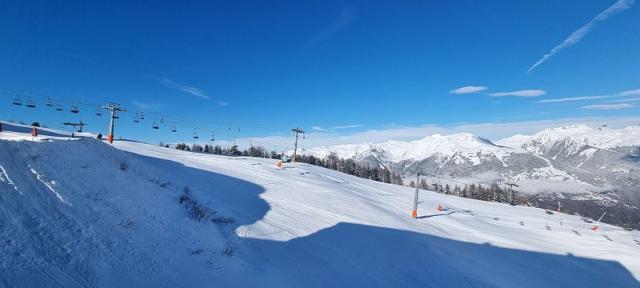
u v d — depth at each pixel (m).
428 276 16.61
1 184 9.13
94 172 13.48
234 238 14.59
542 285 20.30
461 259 21.28
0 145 10.45
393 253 18.75
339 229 20.59
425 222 31.61
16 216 8.61
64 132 43.03
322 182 42.25
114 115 36.31
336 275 13.84
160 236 11.73
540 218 55.88
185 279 9.89
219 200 20.95
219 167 37.88
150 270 9.59
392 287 14.08
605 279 25.14
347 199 31.92
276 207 22.97
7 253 7.45
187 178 24.97
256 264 12.67
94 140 16.77
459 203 60.16
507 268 21.97
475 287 16.70
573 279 23.23
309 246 16.27
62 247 8.62
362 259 16.58
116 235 10.42
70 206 10.40
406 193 58.34
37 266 7.61
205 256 11.77
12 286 6.77
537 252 28.92
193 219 14.59
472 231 32.25
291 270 13.12
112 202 12.17
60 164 12.27
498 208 62.25
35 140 13.40
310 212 23.61
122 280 8.64
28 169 10.62
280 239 16.14
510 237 33.44
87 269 8.38
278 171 43.69
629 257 32.12
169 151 45.72
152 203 13.93
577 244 37.00
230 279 10.84
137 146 42.00
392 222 26.59
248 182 31.30
